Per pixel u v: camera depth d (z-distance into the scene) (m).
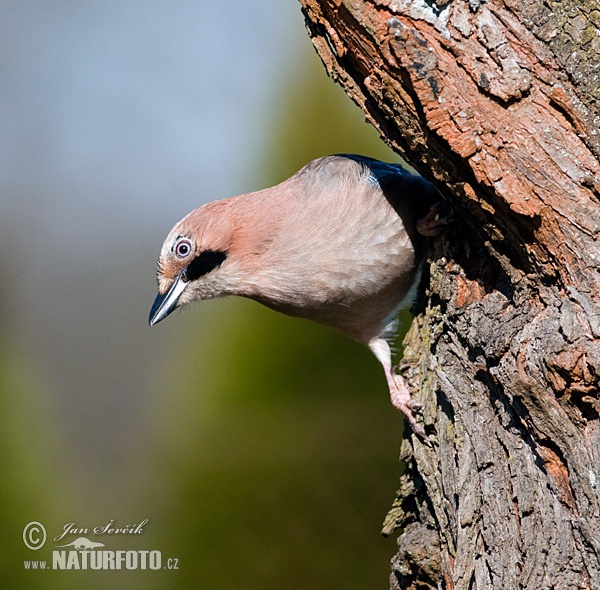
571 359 6.28
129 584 14.09
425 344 8.49
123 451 17.88
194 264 9.71
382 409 14.49
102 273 24.56
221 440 14.94
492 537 6.84
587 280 6.48
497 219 6.82
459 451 7.25
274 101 16.52
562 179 6.53
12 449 15.91
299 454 14.41
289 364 15.07
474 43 6.56
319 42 7.34
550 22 6.50
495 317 6.98
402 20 6.62
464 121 6.59
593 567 6.27
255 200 9.48
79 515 15.30
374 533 13.76
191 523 14.30
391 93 6.82
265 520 14.02
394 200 9.12
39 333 24.22
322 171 9.45
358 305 9.52
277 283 9.45
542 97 6.55
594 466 6.28
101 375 22.17
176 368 18.02
